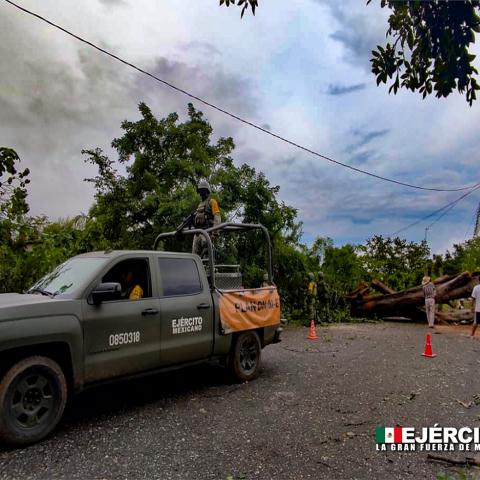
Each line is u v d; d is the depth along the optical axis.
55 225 9.16
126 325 4.71
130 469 3.49
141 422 4.57
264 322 6.70
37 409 3.96
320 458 3.78
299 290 14.71
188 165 12.34
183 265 5.70
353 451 3.95
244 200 13.59
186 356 5.42
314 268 15.81
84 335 4.32
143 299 4.98
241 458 3.74
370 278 18.12
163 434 4.25
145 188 12.17
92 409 4.98
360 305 16.28
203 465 3.59
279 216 13.55
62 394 4.12
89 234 9.14
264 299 6.79
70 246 8.66
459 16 2.52
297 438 4.21
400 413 5.04
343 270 16.94
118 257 4.95
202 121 13.62
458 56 2.56
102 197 11.18
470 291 14.98
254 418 4.76
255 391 5.84
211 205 7.47
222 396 5.57
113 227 11.23
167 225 11.48
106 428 4.38
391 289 17.83
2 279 7.30
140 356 4.83
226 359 6.22
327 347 9.70
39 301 4.11
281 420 4.71
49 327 4.02
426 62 2.78
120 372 4.64
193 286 5.70
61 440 4.05
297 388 6.02
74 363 4.21
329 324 14.65
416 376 6.89
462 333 12.62
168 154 13.08
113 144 13.09
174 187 12.62
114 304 4.66
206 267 6.84
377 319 16.30
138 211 11.78
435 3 2.56
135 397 5.47
